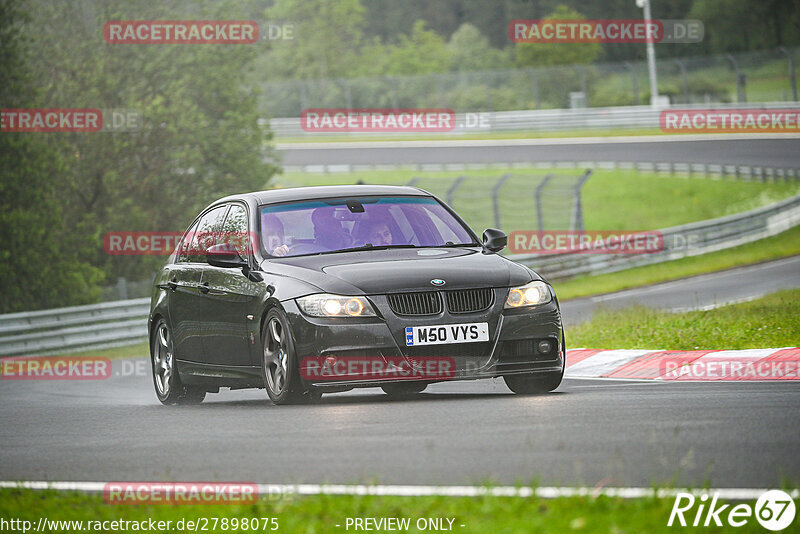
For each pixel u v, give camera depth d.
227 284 32.69
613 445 20.86
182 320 35.31
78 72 118.44
